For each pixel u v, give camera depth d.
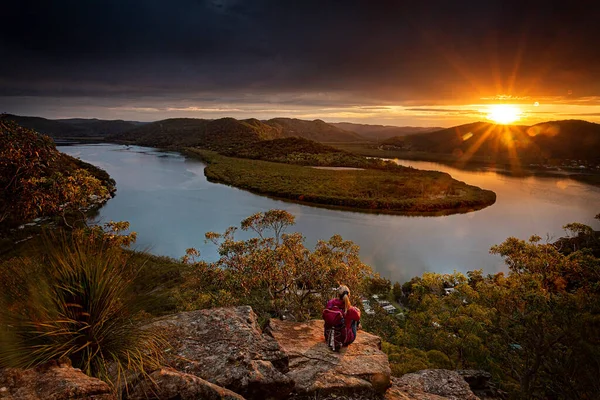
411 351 16.69
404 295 41.28
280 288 20.91
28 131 10.47
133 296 3.52
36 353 3.01
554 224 80.69
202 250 55.09
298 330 7.12
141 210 80.62
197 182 127.06
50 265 3.18
